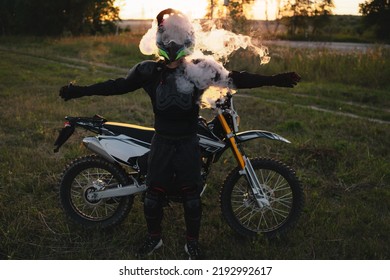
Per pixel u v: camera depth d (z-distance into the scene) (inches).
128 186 148.9
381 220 167.6
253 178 149.9
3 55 738.2
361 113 356.2
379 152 249.6
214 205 177.0
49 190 184.7
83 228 154.4
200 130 144.1
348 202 183.5
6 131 265.3
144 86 130.0
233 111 143.6
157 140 131.3
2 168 202.4
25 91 401.7
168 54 125.0
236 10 556.4
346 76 501.7
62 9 1269.7
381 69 493.7
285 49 616.1
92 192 150.8
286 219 154.0
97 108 329.7
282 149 244.1
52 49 845.2
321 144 253.4
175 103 125.6
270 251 145.3
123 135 148.7
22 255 142.4
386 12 1338.6
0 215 162.9
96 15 1359.5
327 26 1440.7
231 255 143.6
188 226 139.4
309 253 146.5
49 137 249.9
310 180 202.7
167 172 132.4
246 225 163.3
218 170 212.2
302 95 434.6
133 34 1129.4
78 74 545.0
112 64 659.4
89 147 149.7
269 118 320.8
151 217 139.1
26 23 1277.1
